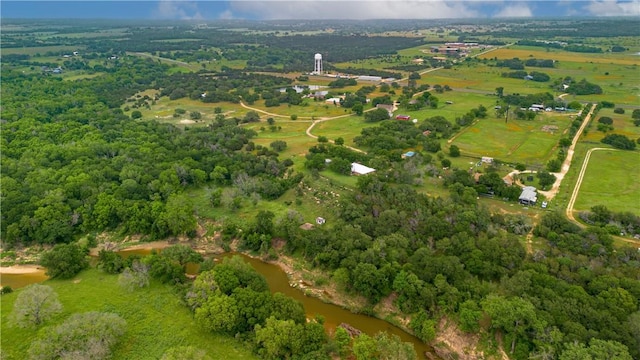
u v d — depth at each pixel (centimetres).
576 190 13400
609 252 9538
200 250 11500
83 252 10550
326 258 10031
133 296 9069
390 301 9031
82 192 12862
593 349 6631
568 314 7506
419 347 8125
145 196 13100
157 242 11788
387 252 9675
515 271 8894
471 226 10662
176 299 8988
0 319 8294
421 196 12300
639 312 7375
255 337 7712
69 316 8325
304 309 8788
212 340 7838
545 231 10600
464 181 13412
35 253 11281
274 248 11250
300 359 7306
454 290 8344
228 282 8756
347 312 9144
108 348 7350
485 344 7769
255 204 13125
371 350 7225
